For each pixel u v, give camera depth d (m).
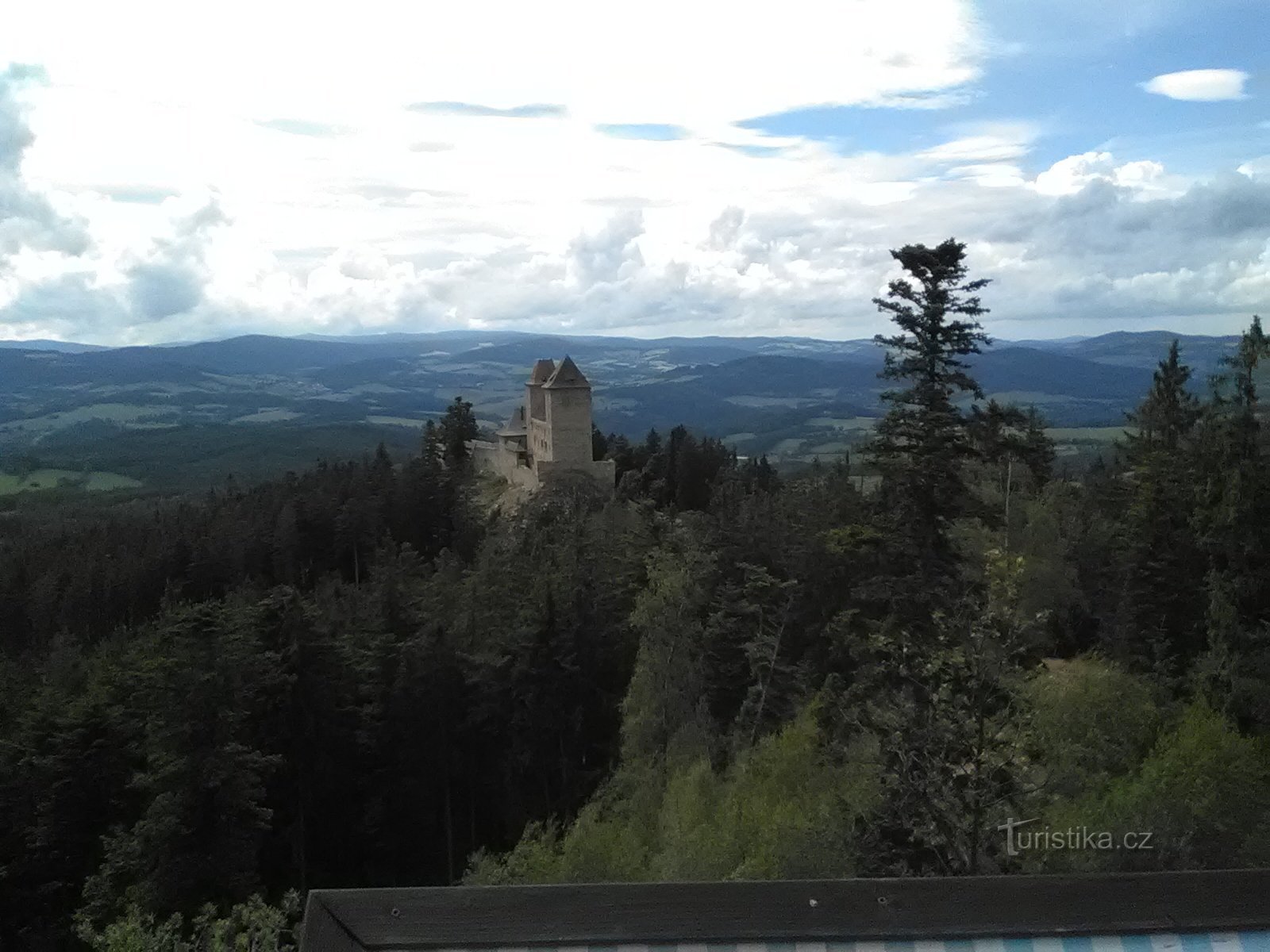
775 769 24.27
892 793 17.98
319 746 40.25
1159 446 40.44
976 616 17.56
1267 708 27.22
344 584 70.94
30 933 35.59
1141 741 21.83
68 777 36.97
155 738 33.78
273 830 39.41
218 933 20.20
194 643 35.81
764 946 4.68
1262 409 30.55
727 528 46.81
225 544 75.00
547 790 42.50
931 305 28.69
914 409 29.58
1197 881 4.88
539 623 43.53
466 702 43.59
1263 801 19.02
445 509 80.44
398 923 4.66
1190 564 34.75
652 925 4.70
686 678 36.12
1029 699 19.50
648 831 26.38
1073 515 45.44
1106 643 35.66
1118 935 4.77
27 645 69.81
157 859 31.45
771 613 39.41
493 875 25.72
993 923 4.75
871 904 4.77
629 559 49.97
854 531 30.86
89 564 74.31
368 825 40.53
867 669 27.17
